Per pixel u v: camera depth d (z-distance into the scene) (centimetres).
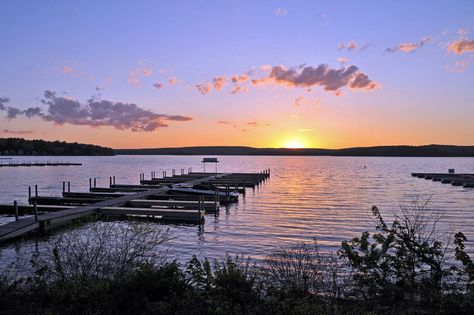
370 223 2447
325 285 792
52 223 2181
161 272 746
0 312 686
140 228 1359
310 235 2095
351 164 14700
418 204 3312
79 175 7925
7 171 9294
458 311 668
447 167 11962
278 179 6700
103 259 875
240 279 732
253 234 2138
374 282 766
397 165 13675
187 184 4534
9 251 1714
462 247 755
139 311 664
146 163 15325
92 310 682
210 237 2058
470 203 3466
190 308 668
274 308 657
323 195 4166
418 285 745
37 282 803
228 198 3341
